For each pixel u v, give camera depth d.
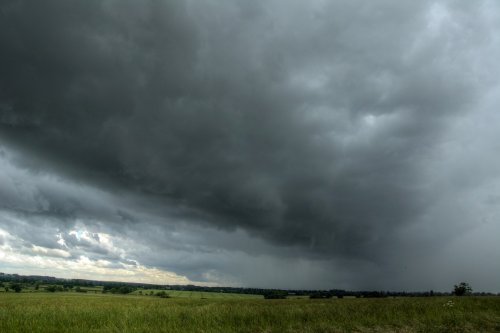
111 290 113.44
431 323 13.80
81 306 22.86
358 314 15.62
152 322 14.28
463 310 17.41
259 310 17.61
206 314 15.91
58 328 12.88
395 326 13.34
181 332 12.16
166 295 103.25
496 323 14.20
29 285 127.94
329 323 13.48
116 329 12.40
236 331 12.52
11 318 14.61
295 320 14.24
